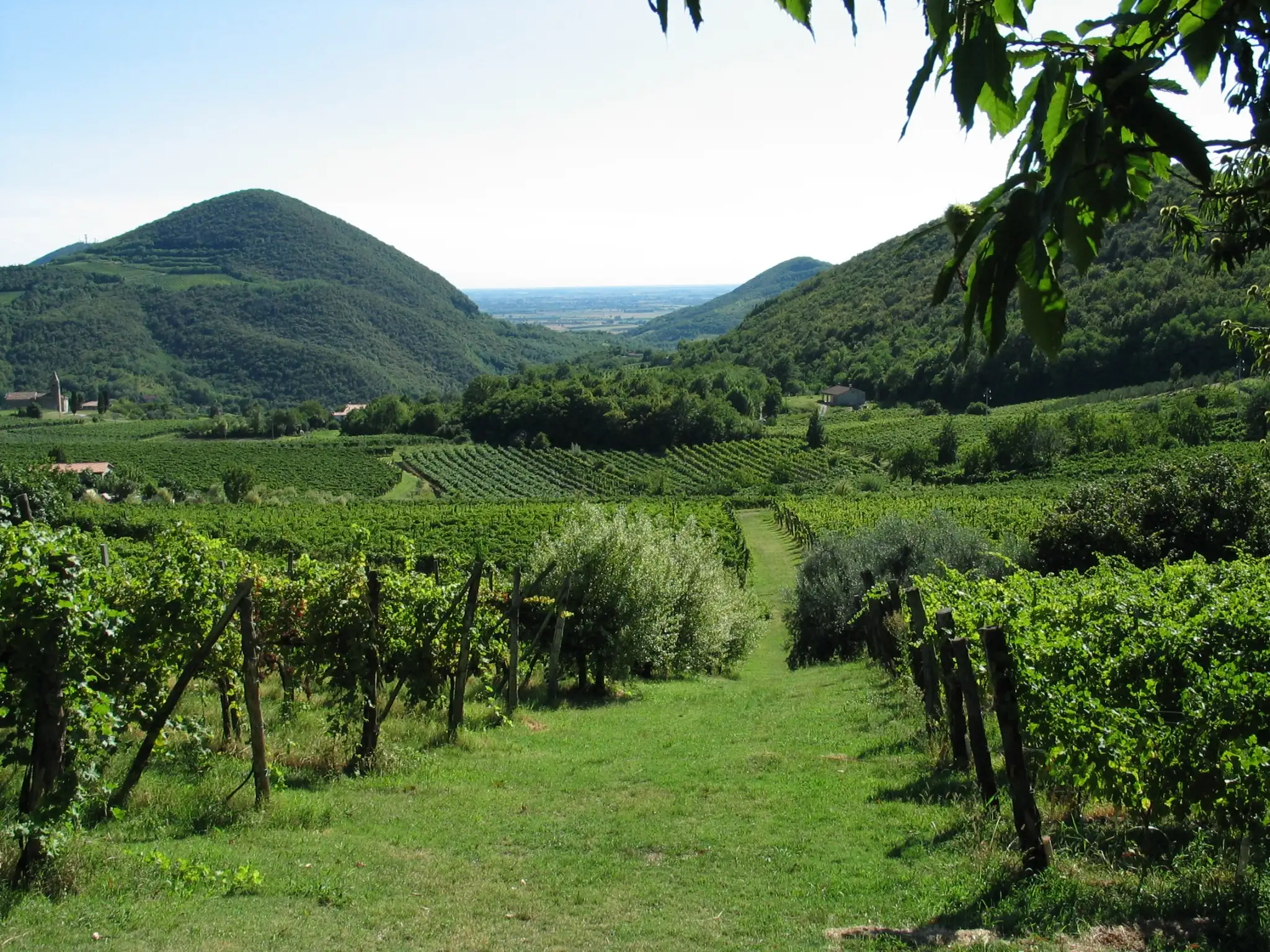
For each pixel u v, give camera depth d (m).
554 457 93.88
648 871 5.93
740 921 4.97
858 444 84.12
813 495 67.00
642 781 8.44
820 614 19.80
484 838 6.66
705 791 7.94
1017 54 1.46
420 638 9.96
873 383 106.62
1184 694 5.20
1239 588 6.66
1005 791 6.65
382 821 7.04
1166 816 5.58
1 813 5.73
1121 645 5.97
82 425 120.31
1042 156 1.42
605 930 4.94
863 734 9.96
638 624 14.98
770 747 9.79
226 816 6.78
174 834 6.36
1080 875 4.96
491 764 9.21
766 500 64.56
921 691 10.68
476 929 4.92
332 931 4.79
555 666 14.23
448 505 67.00
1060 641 6.07
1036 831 5.16
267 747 8.93
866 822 6.59
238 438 114.94
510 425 101.19
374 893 5.42
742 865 5.95
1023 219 1.32
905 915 4.81
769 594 33.94
